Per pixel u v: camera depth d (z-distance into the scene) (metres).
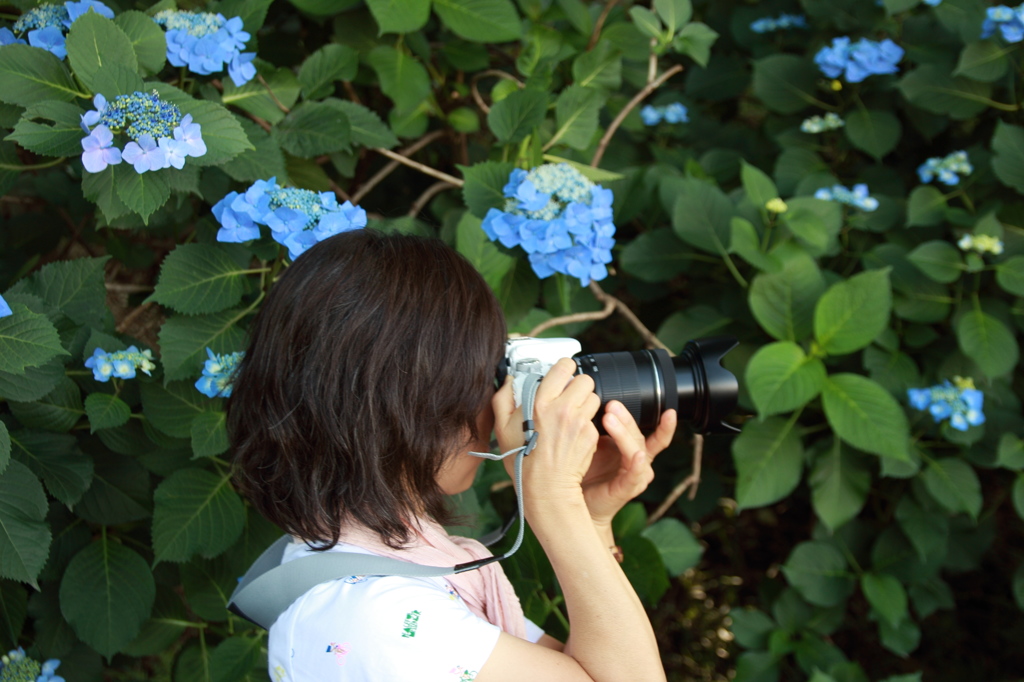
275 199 1.31
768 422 2.18
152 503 1.57
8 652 1.48
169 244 2.22
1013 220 2.34
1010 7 2.35
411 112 2.15
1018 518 2.71
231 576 1.69
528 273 1.78
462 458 0.97
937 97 2.36
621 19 2.41
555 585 1.81
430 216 2.62
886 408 1.97
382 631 0.81
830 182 2.45
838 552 2.33
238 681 1.56
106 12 1.39
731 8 2.86
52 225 2.20
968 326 2.16
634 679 0.86
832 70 2.39
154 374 1.45
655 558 1.78
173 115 1.22
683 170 2.55
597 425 1.09
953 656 2.71
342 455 0.85
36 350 1.18
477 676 0.82
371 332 0.85
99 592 1.50
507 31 1.89
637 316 2.86
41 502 1.30
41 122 1.36
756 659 2.28
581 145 1.95
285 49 2.09
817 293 2.07
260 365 0.89
